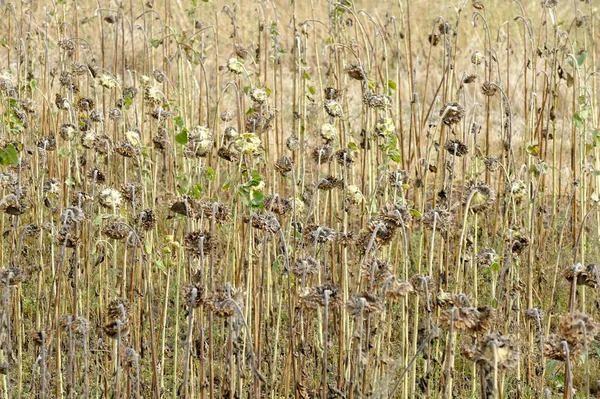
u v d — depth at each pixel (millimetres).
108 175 5484
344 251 4430
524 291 5633
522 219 6801
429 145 5395
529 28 6906
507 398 5191
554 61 6762
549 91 6754
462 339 5266
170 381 5387
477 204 4715
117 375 3836
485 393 3365
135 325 4754
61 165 6508
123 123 6934
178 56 6957
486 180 6852
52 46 9000
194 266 5031
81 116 6324
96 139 5586
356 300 3568
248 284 4531
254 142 4645
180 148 7012
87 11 10820
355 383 3975
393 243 6293
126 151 5070
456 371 5480
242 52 6617
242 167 5047
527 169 6008
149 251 4500
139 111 8695
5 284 4027
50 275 5902
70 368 4133
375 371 4156
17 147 5664
